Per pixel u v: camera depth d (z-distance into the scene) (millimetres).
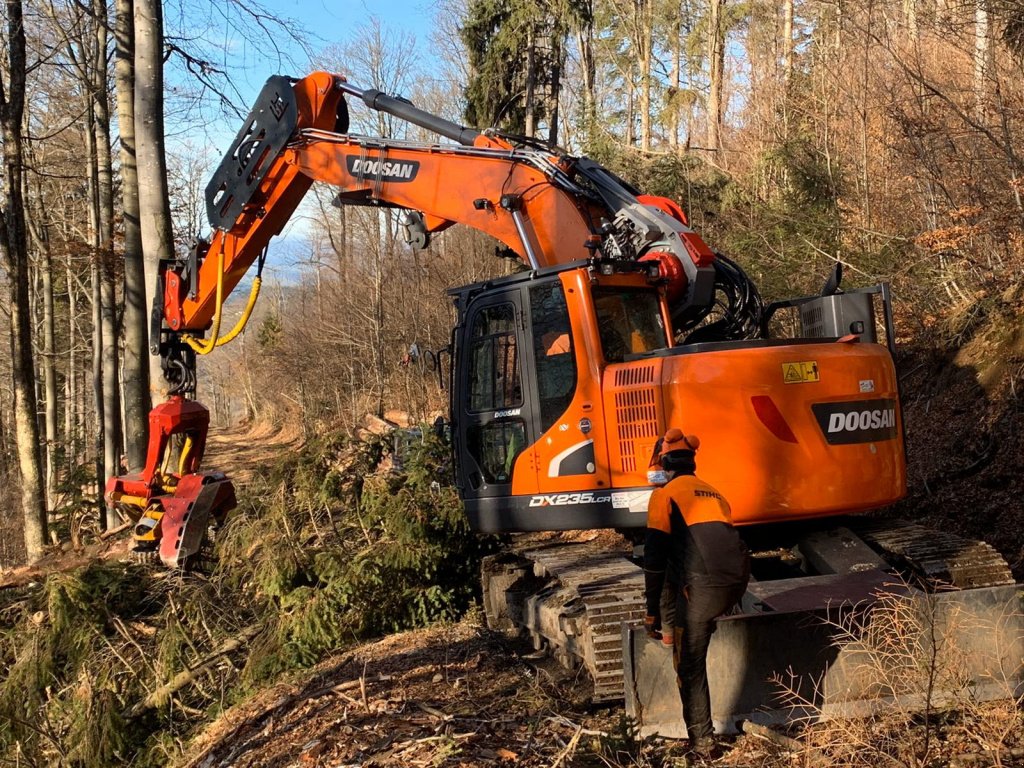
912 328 11516
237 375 56062
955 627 4723
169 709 7672
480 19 25391
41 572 10289
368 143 7883
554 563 6590
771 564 6570
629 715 4855
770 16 24938
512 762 4621
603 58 30562
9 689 7512
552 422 6320
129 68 14281
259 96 8359
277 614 8062
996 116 10836
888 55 13297
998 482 8312
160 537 8633
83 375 33500
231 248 8586
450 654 6973
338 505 9141
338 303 30875
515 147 7301
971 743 4297
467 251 25672
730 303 7156
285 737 5824
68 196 25328
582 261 6223
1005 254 10609
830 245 12812
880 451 5887
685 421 5637
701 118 27906
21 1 14398
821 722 4617
